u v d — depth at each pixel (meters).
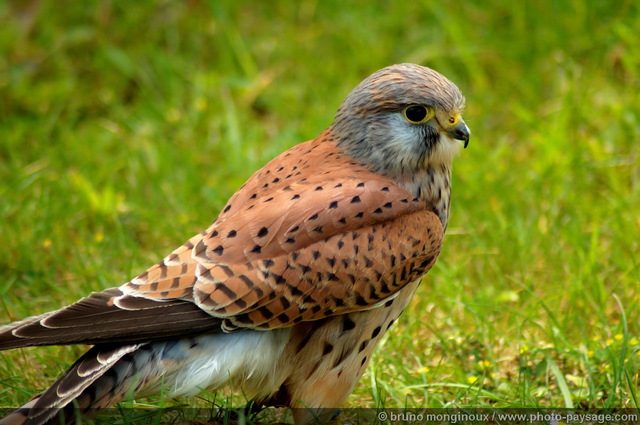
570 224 12.09
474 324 10.69
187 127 14.42
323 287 8.17
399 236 8.54
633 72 14.45
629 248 11.70
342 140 9.14
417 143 8.95
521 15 15.53
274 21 16.14
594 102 14.34
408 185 9.05
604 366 9.88
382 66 15.30
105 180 13.43
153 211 12.59
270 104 14.95
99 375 7.57
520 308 11.05
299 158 9.13
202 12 16.39
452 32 15.15
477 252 11.70
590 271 11.03
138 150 13.79
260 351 8.20
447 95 8.95
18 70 15.51
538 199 12.58
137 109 14.81
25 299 11.28
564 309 10.98
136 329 7.69
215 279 7.92
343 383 8.86
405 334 10.37
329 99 14.72
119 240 12.10
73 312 7.62
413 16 15.95
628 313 10.41
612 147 13.57
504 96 14.88
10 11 16.41
